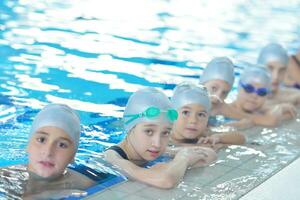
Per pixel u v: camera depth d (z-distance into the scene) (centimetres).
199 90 444
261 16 1318
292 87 730
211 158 407
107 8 1171
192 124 436
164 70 736
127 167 366
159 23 1080
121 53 807
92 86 625
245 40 1016
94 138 456
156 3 1316
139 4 1273
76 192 330
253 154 435
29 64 692
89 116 519
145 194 335
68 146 338
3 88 584
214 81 518
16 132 454
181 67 762
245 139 471
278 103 614
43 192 328
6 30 877
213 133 480
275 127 533
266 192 349
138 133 379
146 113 372
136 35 947
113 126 493
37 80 626
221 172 385
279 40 1046
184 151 400
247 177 376
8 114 501
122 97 593
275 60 623
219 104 527
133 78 680
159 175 352
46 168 334
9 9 1052
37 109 523
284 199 339
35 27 918
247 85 551
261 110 566
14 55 730
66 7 1132
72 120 341
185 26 1081
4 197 317
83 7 1152
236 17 1267
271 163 412
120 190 340
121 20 1062
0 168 360
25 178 343
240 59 857
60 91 592
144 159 389
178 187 351
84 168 376
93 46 830
